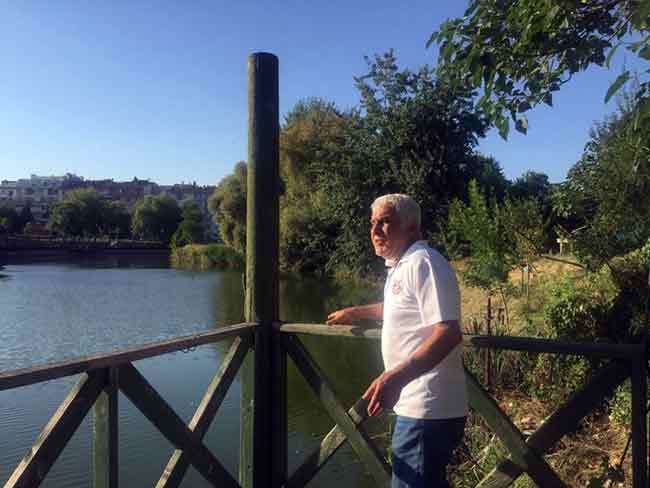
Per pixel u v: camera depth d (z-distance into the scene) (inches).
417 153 682.8
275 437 128.1
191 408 381.7
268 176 126.8
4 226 4023.1
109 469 92.0
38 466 83.3
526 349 98.2
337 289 970.1
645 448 95.0
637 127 105.7
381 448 255.0
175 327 739.4
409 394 90.0
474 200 353.7
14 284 1302.9
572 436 199.6
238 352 122.1
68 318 808.9
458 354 90.8
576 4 111.3
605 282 273.9
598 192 258.1
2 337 674.2
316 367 123.5
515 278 507.8
